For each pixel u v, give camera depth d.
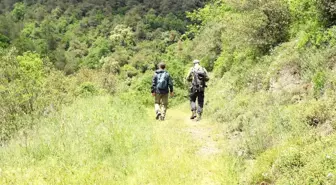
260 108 8.05
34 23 115.81
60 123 9.02
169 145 7.05
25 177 5.62
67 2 133.88
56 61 88.44
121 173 5.72
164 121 10.45
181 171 5.63
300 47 9.27
